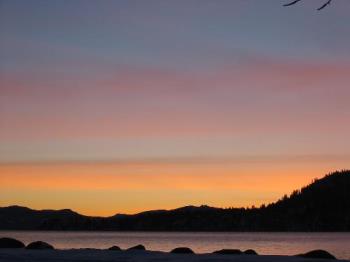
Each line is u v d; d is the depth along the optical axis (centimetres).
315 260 2317
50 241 15312
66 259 2416
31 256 2591
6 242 3384
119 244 12825
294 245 12269
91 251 2948
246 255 2655
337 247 10706
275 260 2303
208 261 2281
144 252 2866
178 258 2448
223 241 16575
